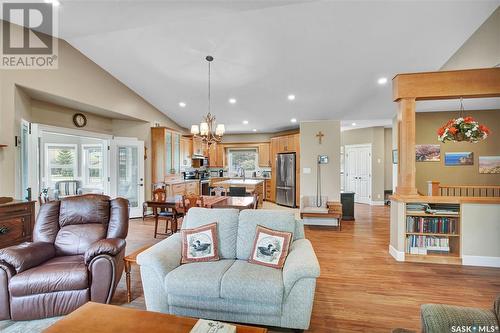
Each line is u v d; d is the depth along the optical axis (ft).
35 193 12.42
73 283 7.08
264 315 6.44
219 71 15.03
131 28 11.43
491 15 10.00
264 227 8.19
